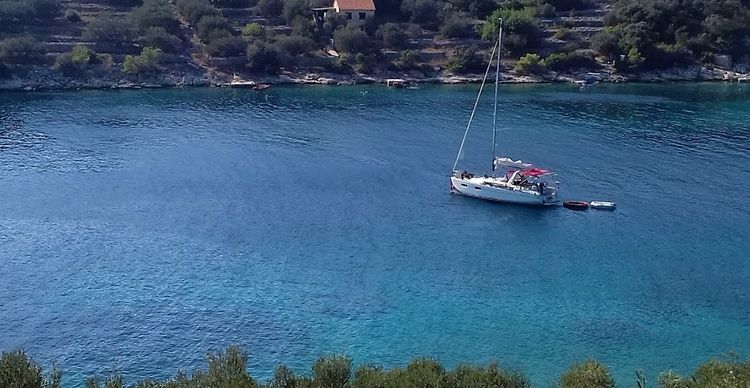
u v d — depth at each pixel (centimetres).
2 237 7344
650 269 6994
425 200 8894
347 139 11681
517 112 13938
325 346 5609
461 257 7238
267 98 15138
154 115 13175
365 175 9794
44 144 10875
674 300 6412
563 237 7781
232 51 17188
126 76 16175
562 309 6234
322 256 7169
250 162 10256
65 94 15075
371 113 13725
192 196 8756
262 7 18675
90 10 17900
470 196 9006
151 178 9388
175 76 16475
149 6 17712
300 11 18450
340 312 6116
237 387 4066
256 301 6256
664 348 5666
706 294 6525
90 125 12206
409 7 19288
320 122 12900
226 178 9494
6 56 15662
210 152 10719
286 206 8531
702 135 12125
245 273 6756
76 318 5891
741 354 5572
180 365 5331
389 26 18362
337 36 17812
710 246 7512
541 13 19938
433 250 7388
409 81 17275
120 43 16938
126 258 6988
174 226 7800
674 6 19575
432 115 13575
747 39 19612
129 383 5094
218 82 16500
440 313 6134
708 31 19512
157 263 6906
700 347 5684
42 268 6712
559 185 9419
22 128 11862
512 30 18612
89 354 5428
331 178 9631
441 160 10538
